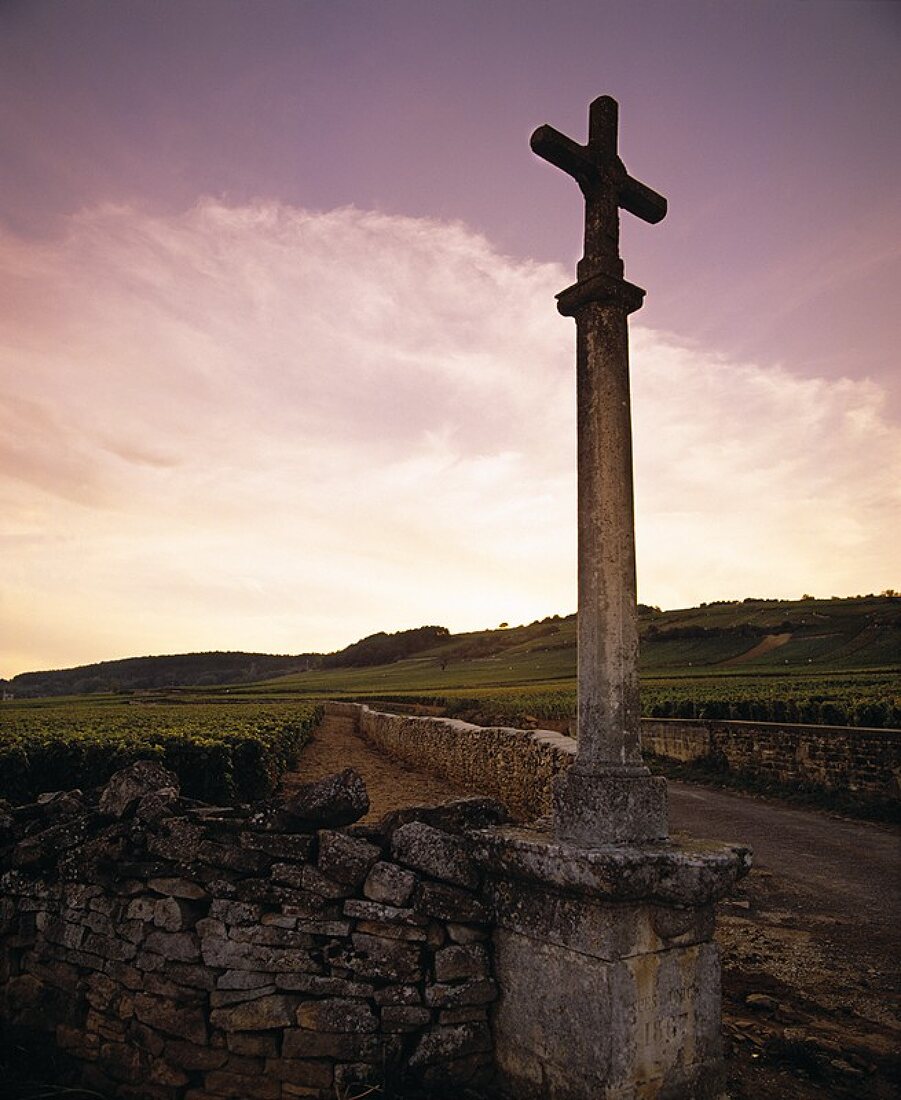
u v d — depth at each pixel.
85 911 4.43
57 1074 4.30
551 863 3.66
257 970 3.99
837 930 7.07
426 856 4.09
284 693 81.31
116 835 4.37
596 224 4.36
